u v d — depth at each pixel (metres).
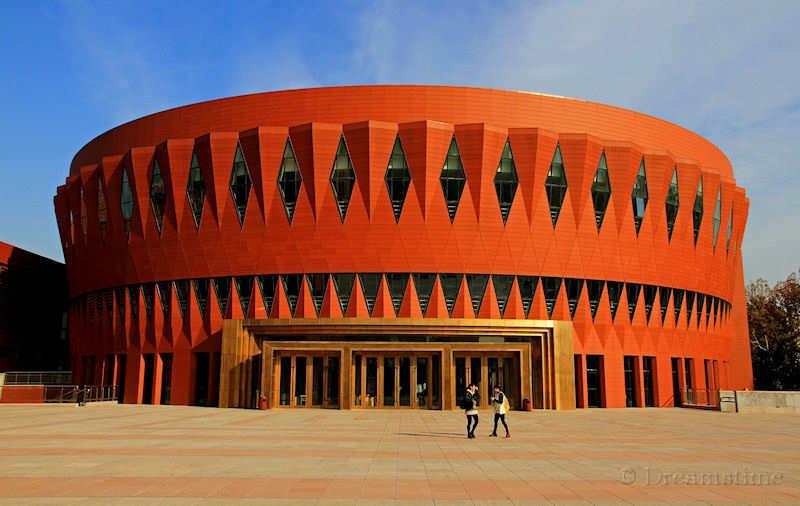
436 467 15.98
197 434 24.02
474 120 46.59
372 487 13.26
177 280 47.72
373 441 21.88
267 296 45.09
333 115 46.59
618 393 46.62
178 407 43.69
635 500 12.16
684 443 22.14
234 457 17.59
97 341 53.22
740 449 20.39
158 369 47.84
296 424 29.08
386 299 43.72
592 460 17.47
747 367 61.66
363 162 44.00
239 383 42.72
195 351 46.34
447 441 22.09
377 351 41.22
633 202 48.88
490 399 41.50
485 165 44.41
